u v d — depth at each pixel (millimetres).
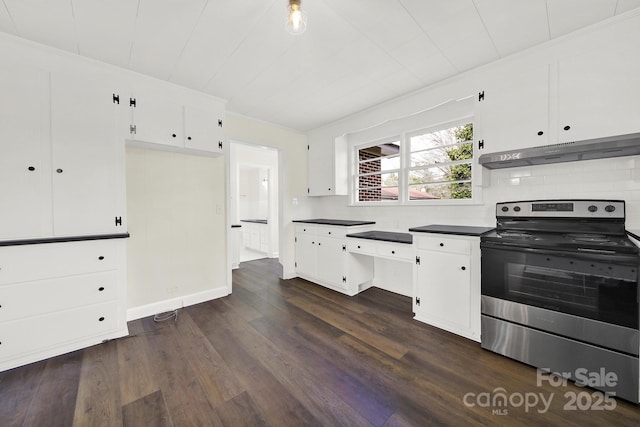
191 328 2367
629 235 1701
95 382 1647
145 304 2668
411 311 2703
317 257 3574
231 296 3186
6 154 1799
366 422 1337
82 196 2074
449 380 1647
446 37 1861
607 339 1485
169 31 1786
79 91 2074
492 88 2182
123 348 2039
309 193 4121
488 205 2467
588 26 1736
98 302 2100
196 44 1937
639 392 1411
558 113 1864
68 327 1977
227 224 3246
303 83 2549
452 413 1390
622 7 1573
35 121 1898
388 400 1485
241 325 2420
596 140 1686
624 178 1841
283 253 3959
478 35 1840
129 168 2580
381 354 1934
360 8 1567
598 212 1838
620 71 1651
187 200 2939
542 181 2168
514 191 2309
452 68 2283
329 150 3748
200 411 1415
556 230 1992
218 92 2740
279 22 1696
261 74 2377
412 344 2064
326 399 1497
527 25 1736
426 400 1482
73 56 2043
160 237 2760
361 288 3400
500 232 2125
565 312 1613
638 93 1602
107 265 2135
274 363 1836
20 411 1414
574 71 1802
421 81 2516
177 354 1953
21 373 1732
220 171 3199
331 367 1786
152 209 2711
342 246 3219
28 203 1870
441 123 2811
